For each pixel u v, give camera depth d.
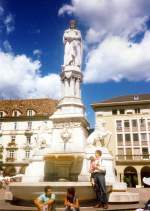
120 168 54.56
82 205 11.44
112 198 12.63
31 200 11.69
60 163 15.88
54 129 17.27
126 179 53.03
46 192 7.73
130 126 58.44
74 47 19.64
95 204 11.63
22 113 63.56
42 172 16.14
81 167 15.91
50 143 17.03
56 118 17.45
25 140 60.88
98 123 17.75
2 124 63.00
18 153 59.75
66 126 17.14
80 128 16.98
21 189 11.55
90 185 11.27
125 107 59.75
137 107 59.09
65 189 11.01
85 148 16.62
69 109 17.80
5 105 66.56
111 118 59.84
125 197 12.78
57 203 11.01
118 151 57.66
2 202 13.41
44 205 7.52
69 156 15.35
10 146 60.31
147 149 56.34
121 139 58.28
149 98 60.47
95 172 10.89
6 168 58.09
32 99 67.88
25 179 16.05
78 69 19.30
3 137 61.94
